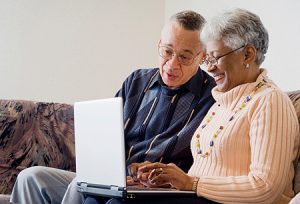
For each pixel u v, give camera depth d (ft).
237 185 4.79
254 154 4.91
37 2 10.93
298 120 5.38
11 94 10.69
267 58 8.16
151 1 11.76
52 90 10.96
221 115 5.57
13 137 8.43
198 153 5.63
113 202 4.73
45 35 10.96
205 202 4.89
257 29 5.33
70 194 5.83
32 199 6.55
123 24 11.56
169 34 6.64
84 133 5.33
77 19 11.21
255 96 5.23
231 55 5.35
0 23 10.70
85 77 11.22
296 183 5.18
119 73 11.48
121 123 4.81
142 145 6.54
